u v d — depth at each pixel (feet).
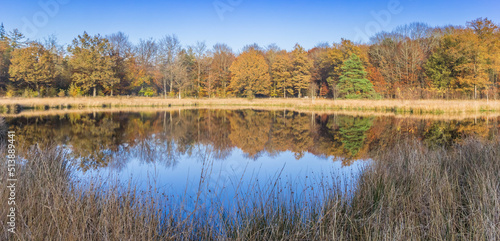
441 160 19.44
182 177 22.16
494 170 15.66
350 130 51.47
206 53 150.82
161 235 10.94
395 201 12.64
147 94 146.10
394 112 84.64
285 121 67.72
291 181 20.07
